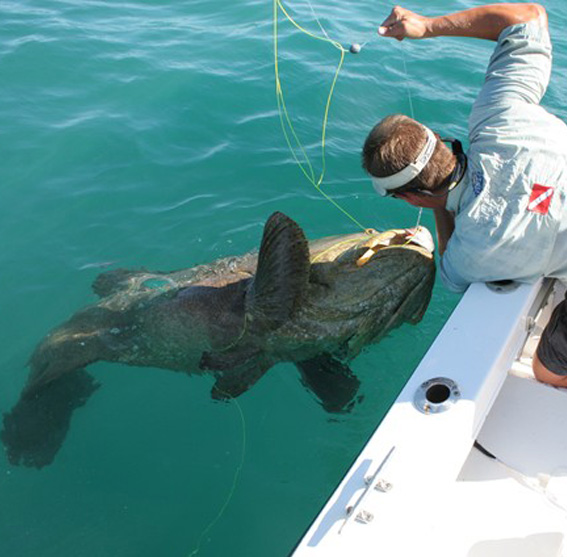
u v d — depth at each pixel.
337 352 3.91
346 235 4.16
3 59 6.88
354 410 3.84
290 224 3.32
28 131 5.95
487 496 2.52
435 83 6.76
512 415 2.82
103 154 5.76
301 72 6.81
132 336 4.10
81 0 8.39
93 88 6.57
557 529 2.41
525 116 2.78
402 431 2.22
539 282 2.88
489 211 2.68
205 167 5.66
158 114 6.24
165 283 4.33
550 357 2.80
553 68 7.12
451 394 2.33
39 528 3.31
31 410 3.88
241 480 3.51
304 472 3.55
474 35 3.40
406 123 2.80
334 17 7.96
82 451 3.67
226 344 3.87
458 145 2.92
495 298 2.75
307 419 3.79
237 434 3.74
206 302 3.99
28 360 4.12
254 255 4.35
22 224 5.07
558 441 2.73
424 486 2.05
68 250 4.88
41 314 4.41
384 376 4.00
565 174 2.62
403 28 3.42
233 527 3.29
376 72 6.86
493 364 2.45
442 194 2.87
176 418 3.83
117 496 3.45
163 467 3.58
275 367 3.94
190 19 7.98
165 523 3.33
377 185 2.97
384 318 3.82
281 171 5.61
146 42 7.36
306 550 1.88
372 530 1.92
